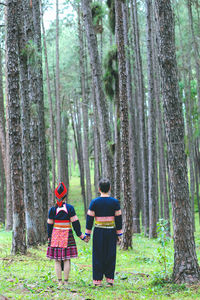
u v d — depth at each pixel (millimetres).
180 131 6000
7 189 19562
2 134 21375
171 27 6254
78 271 7227
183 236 5793
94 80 15203
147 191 20062
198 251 11898
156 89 20031
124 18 18672
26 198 11141
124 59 12719
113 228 5922
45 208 13828
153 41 20562
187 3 17953
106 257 5863
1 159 23922
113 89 15320
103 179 6043
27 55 10828
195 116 26172
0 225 20969
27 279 6156
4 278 6102
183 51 21078
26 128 11039
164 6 6238
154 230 17453
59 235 5816
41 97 13828
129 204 12117
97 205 5922
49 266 7895
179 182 5887
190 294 5082
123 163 12305
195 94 26469
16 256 8781
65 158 35844
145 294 5145
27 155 11188
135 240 16078
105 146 15055
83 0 15281
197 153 29328
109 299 4797
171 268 6941
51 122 22094
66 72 30594
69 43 30641
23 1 12203
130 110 20750
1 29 20656
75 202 40000
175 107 6051
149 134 17969
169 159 6004
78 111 34438
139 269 7957
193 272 5688
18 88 9031
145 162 20250
